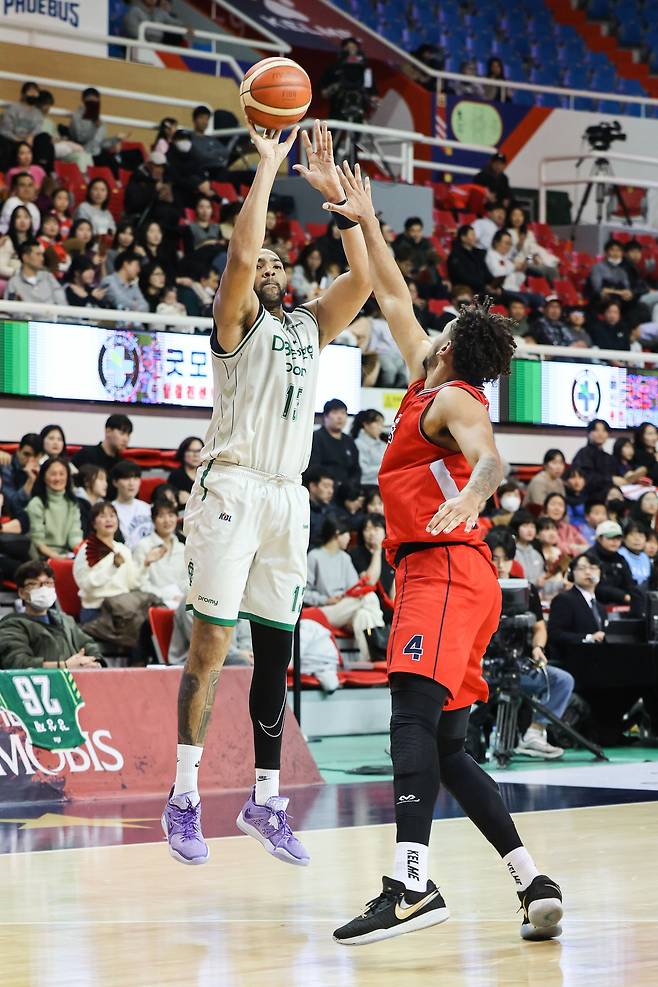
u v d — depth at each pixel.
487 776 5.07
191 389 14.15
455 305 18.81
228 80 23.62
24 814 8.33
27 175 16.94
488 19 29.31
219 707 9.70
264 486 5.74
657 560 13.59
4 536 11.61
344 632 13.11
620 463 16.75
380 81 26.64
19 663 9.63
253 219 5.48
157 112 22.78
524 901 4.83
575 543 14.96
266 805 5.84
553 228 25.06
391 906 4.66
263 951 4.68
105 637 11.05
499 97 27.14
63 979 4.26
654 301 22.22
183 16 25.42
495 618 5.09
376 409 15.78
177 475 13.02
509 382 16.53
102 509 11.27
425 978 4.27
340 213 5.73
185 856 5.58
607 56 29.94
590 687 12.27
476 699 5.10
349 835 7.39
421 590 4.93
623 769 10.74
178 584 11.65
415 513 4.96
